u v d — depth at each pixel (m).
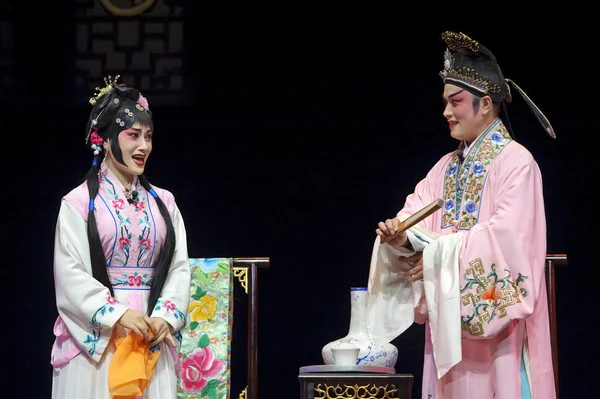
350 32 13.67
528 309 8.69
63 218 8.62
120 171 8.92
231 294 10.15
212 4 13.66
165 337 8.57
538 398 8.94
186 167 13.67
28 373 13.25
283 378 13.30
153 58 13.61
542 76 13.41
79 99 13.56
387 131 13.61
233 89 13.68
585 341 12.95
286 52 13.68
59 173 13.57
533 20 13.45
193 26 13.66
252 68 13.68
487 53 9.43
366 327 9.67
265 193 13.65
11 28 13.52
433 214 9.55
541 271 8.94
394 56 13.63
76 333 8.45
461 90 9.39
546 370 8.99
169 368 8.72
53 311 13.38
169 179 13.65
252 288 10.13
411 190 13.52
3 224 13.49
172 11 13.65
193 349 10.08
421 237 9.19
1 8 13.49
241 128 13.70
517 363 8.88
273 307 13.45
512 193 8.94
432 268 8.99
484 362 8.94
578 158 13.29
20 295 13.40
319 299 13.45
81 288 8.43
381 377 9.05
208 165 13.66
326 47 13.68
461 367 8.98
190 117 13.67
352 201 13.59
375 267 9.55
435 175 9.76
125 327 8.35
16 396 13.22
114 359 8.32
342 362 9.41
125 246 8.66
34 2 13.53
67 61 13.57
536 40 13.44
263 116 13.68
